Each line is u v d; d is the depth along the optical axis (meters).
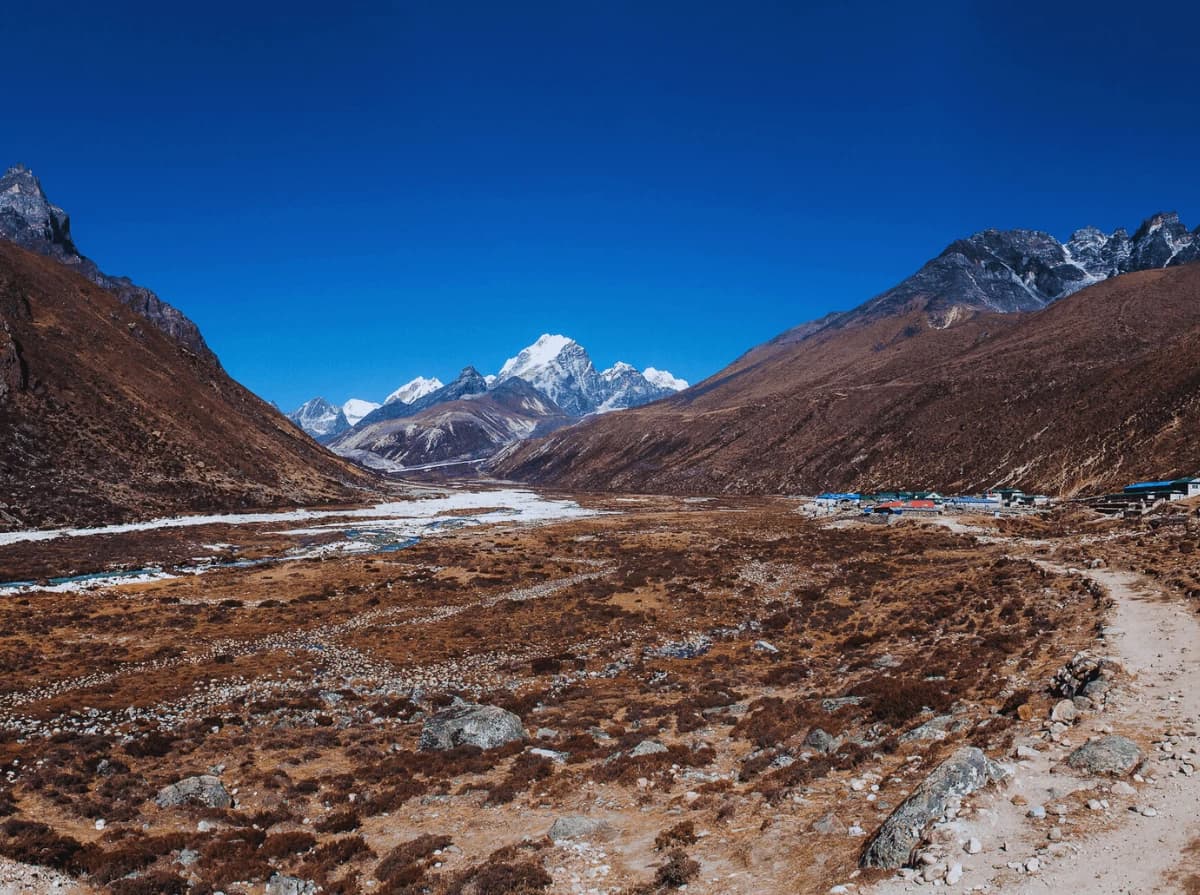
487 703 35.81
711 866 16.23
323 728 32.72
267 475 170.88
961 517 102.75
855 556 79.12
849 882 14.16
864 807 17.70
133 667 43.72
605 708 33.62
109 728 32.62
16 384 134.12
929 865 13.85
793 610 54.75
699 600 61.28
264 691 38.91
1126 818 14.62
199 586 70.81
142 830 21.80
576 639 50.41
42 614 57.59
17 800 24.44
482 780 24.91
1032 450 155.38
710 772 23.39
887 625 46.41
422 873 17.48
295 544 106.94
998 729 21.05
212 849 19.61
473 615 58.16
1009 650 32.66
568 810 21.23
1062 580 47.75
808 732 24.89
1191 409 120.44
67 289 182.12
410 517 153.25
